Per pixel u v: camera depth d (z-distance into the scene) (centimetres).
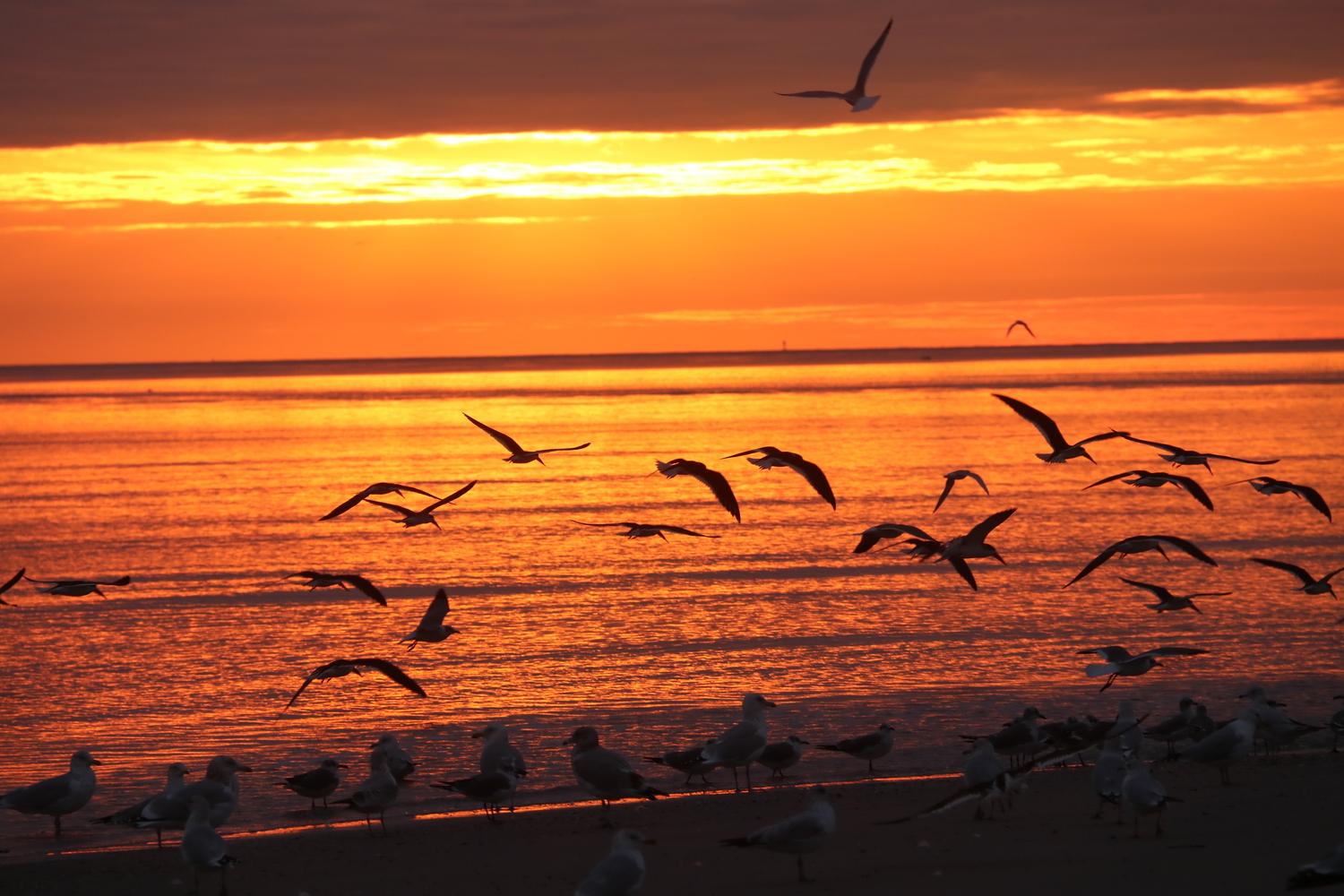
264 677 3656
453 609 4644
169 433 15950
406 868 2114
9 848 2309
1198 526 6662
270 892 2011
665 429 15162
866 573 5347
